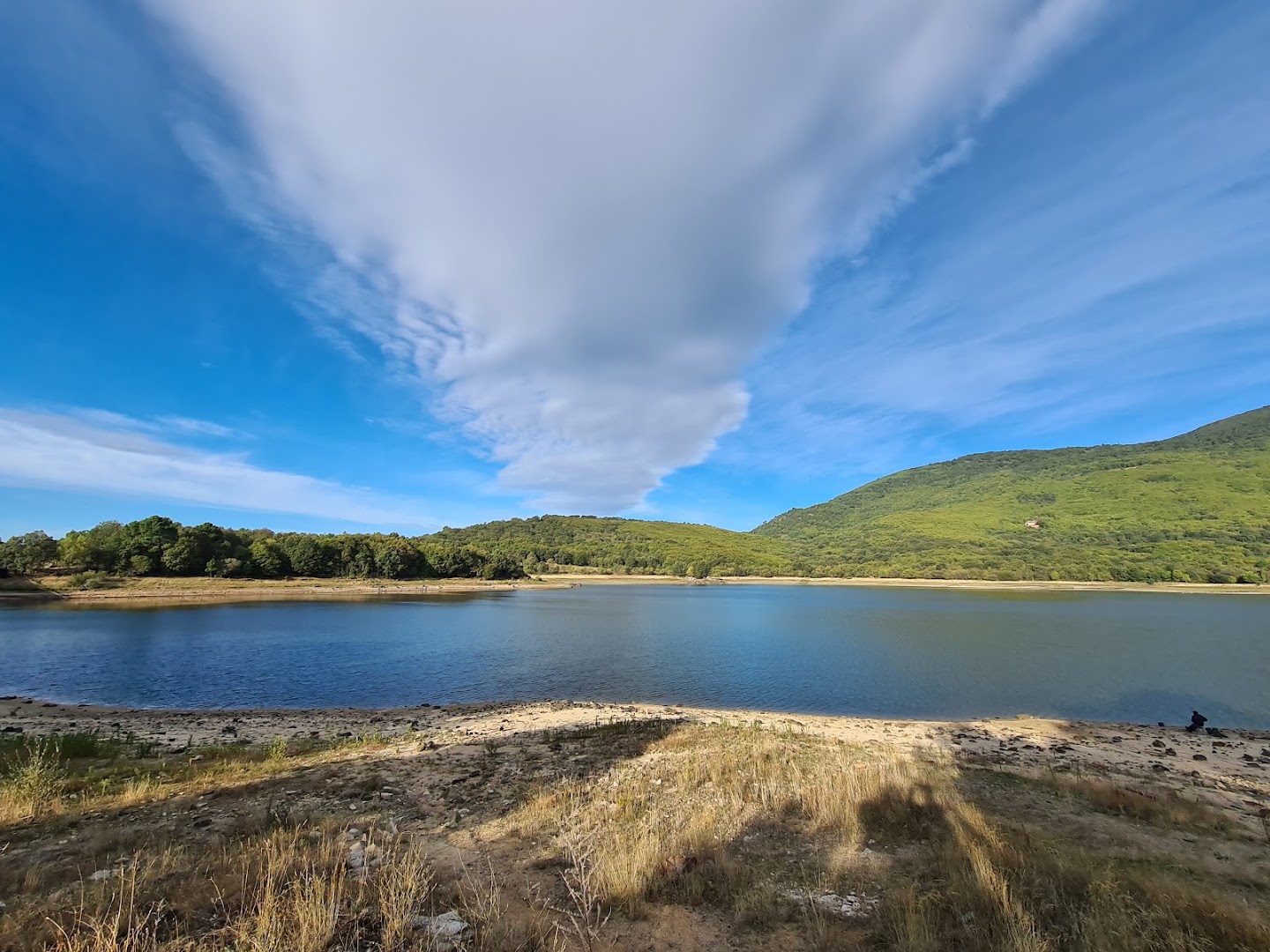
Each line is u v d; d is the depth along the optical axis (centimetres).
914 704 2630
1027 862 675
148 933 477
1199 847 817
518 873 668
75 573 8062
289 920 495
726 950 505
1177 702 2694
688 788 1056
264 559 9694
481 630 5144
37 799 889
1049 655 3900
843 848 753
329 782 1078
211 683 2809
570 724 1930
